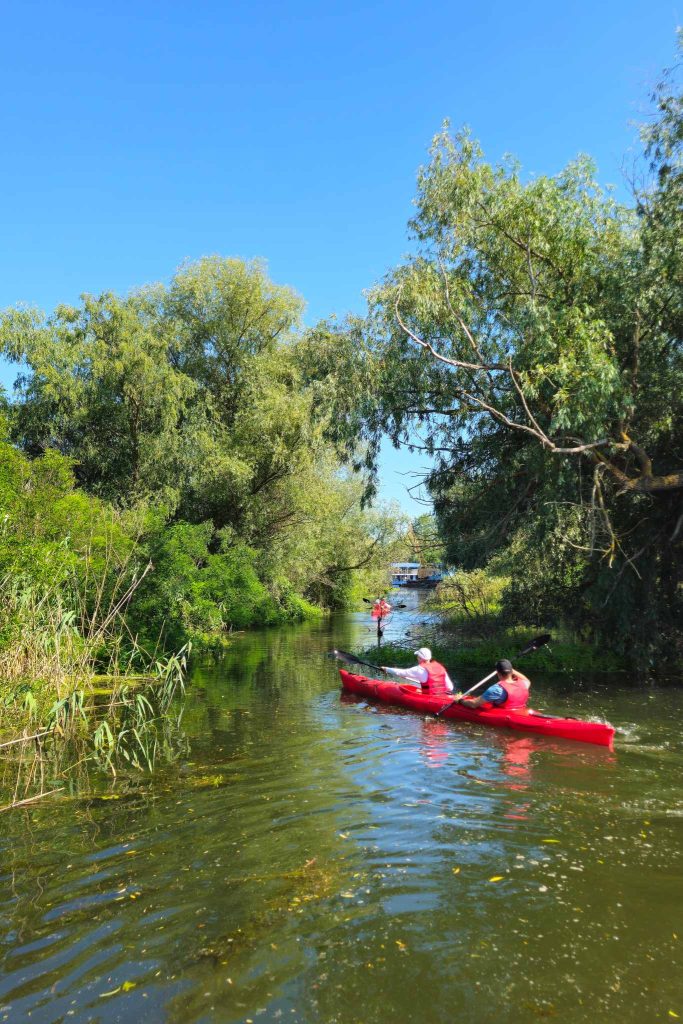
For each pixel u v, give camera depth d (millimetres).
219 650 18500
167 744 8359
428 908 4211
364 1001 3324
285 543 24766
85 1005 3307
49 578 9898
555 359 10641
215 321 23172
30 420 19891
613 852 5023
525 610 15523
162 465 20625
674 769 7176
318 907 4242
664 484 10828
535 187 11148
